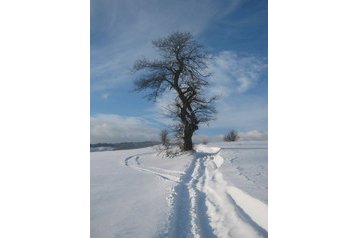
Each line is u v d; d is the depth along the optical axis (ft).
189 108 86.69
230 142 126.82
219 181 42.09
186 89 86.22
